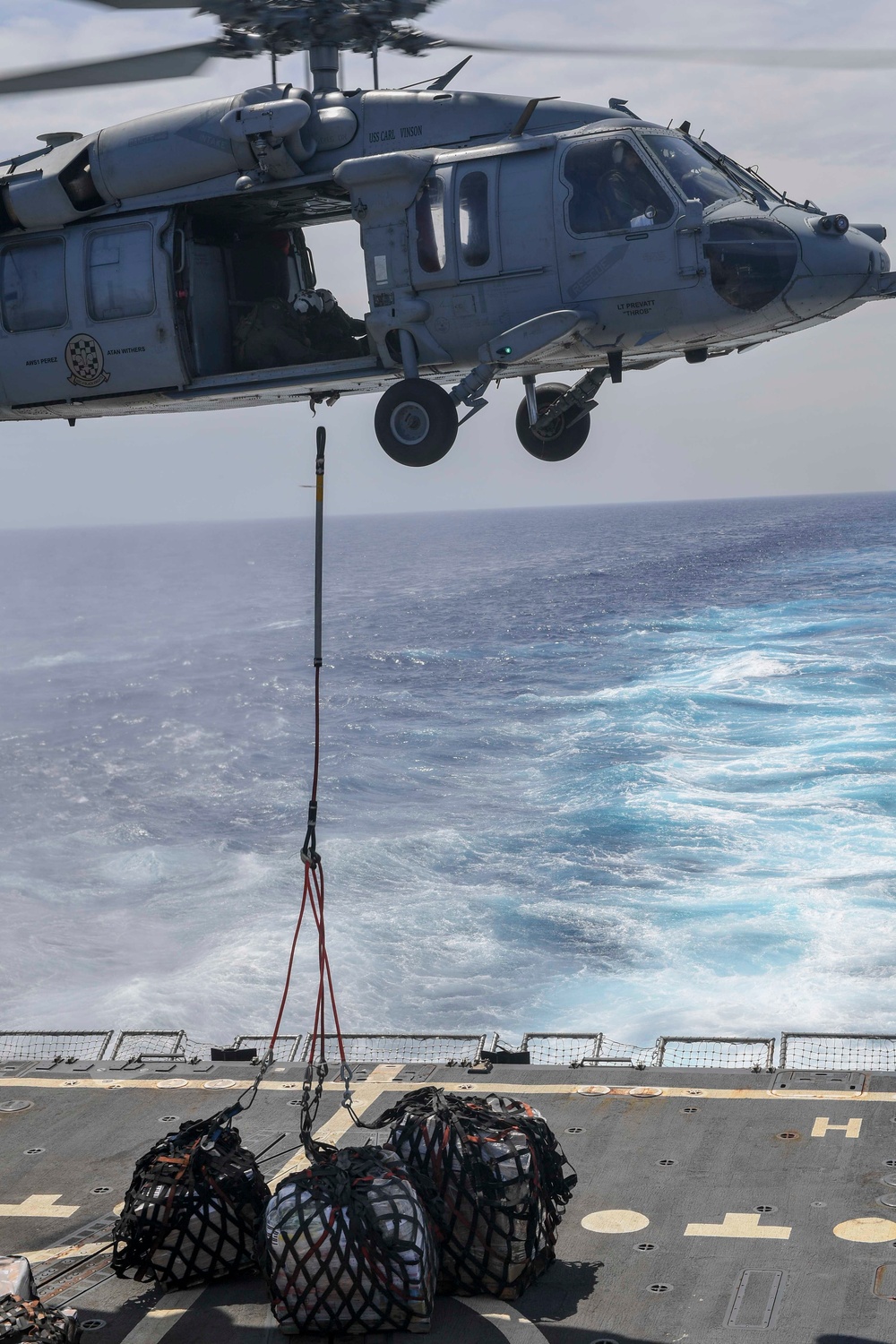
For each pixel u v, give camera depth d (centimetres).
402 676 5700
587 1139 588
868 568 10288
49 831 3122
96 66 812
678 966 2000
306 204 1128
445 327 1058
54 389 1170
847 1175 543
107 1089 673
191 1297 484
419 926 2223
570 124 1049
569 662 5819
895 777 3116
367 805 3241
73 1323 432
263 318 1153
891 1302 450
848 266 1016
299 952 2134
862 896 2252
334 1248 437
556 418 1180
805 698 4350
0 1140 614
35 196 1120
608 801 3028
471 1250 463
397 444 1044
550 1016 1855
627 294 1022
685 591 9150
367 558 17038
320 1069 530
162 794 3522
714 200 1025
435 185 1041
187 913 2436
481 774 3519
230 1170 496
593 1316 455
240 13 909
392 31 967
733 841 2648
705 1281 471
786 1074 654
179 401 1152
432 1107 496
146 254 1107
